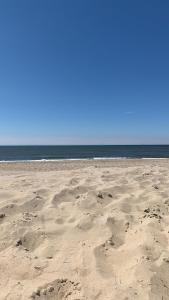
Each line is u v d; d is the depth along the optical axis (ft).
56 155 181.06
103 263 10.05
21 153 216.33
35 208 15.69
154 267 9.52
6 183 21.99
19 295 8.43
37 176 26.66
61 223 13.74
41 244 11.71
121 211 15.37
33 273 9.55
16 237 12.09
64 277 9.23
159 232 12.48
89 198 17.10
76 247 11.30
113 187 19.93
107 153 209.97
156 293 8.28
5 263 10.20
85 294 8.41
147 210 15.49
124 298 8.06
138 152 228.63
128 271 9.45
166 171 28.86
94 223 13.52
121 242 11.93
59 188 19.61
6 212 14.73
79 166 61.77
